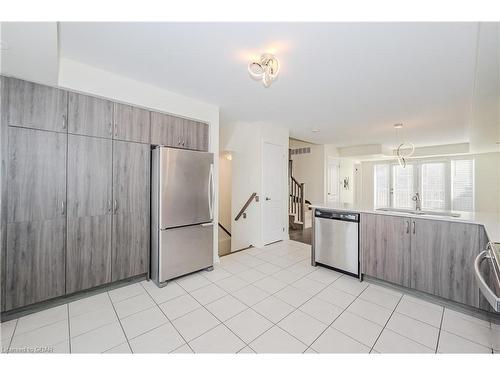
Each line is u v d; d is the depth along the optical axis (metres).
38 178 1.96
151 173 2.70
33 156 1.94
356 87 2.60
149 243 2.70
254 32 1.67
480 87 2.32
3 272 1.82
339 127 4.44
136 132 2.55
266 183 4.25
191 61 2.08
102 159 2.31
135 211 2.55
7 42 1.39
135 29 1.64
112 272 2.39
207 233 2.96
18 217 1.88
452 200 5.94
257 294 2.37
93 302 2.19
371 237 2.60
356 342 1.66
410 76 2.32
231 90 2.72
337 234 2.90
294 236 5.10
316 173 6.59
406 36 1.68
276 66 1.94
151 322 1.89
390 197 7.14
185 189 2.71
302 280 2.71
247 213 4.36
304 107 3.29
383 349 1.59
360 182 7.80
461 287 2.01
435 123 4.00
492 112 2.89
